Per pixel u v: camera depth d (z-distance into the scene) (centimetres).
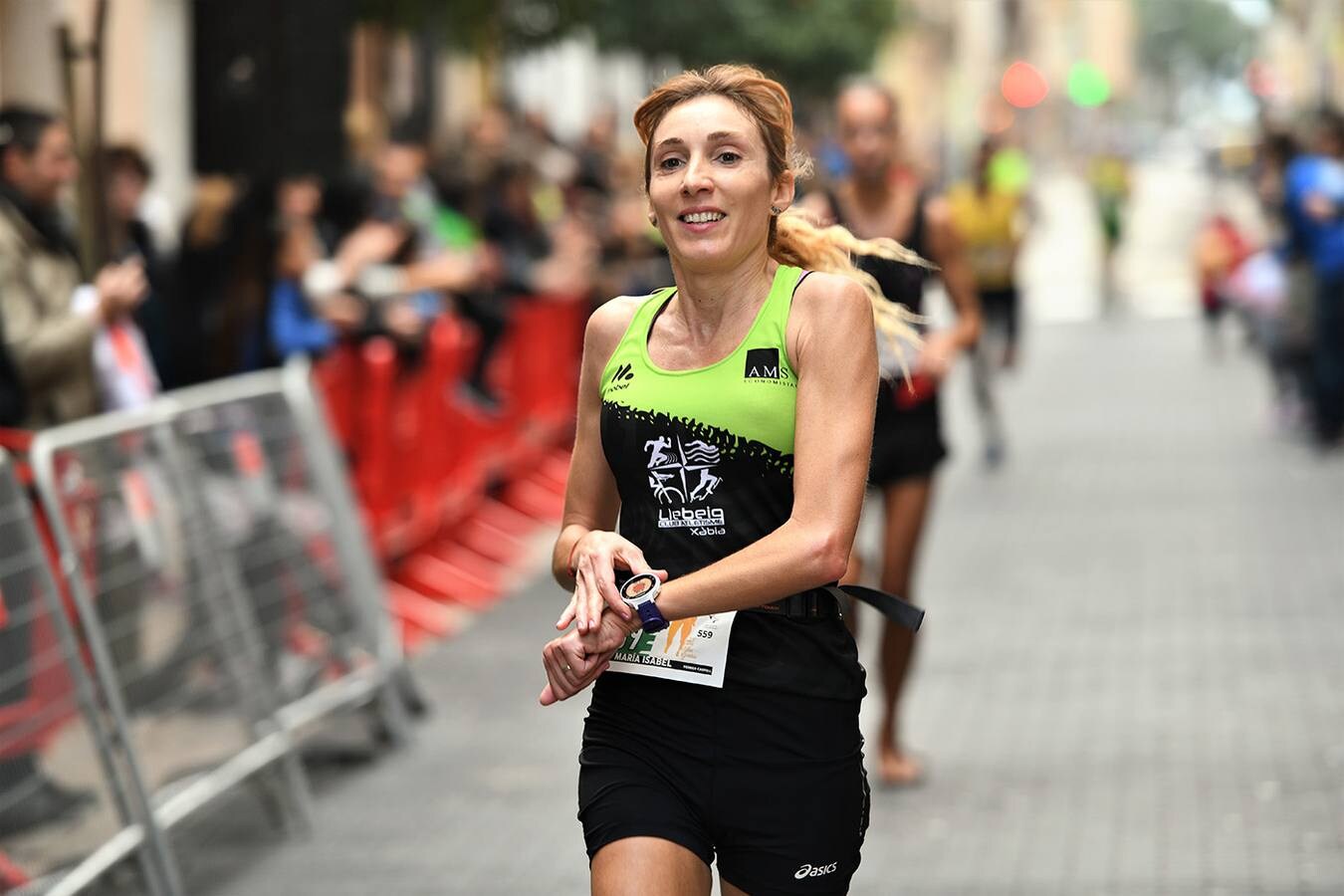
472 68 6338
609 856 865
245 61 2484
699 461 873
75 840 1309
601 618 852
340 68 2606
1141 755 1748
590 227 4100
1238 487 3216
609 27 5391
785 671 880
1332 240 3541
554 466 3278
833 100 6981
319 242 2636
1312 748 1753
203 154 2497
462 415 2738
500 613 2481
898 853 1502
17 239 1638
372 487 2328
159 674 1484
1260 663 2067
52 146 1652
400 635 2336
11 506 1296
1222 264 5262
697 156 863
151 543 1508
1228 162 12219
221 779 1541
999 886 1421
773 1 6122
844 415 859
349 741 1889
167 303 2227
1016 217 3994
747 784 876
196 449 1625
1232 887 1408
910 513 1647
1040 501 3142
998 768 1722
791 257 954
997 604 2386
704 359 878
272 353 2262
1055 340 6056
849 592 904
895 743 1700
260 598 1684
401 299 2577
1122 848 1499
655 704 884
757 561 846
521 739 1889
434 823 1623
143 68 4225
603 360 917
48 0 2536
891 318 998
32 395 1634
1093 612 2331
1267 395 4456
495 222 3709
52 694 1307
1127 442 3797
